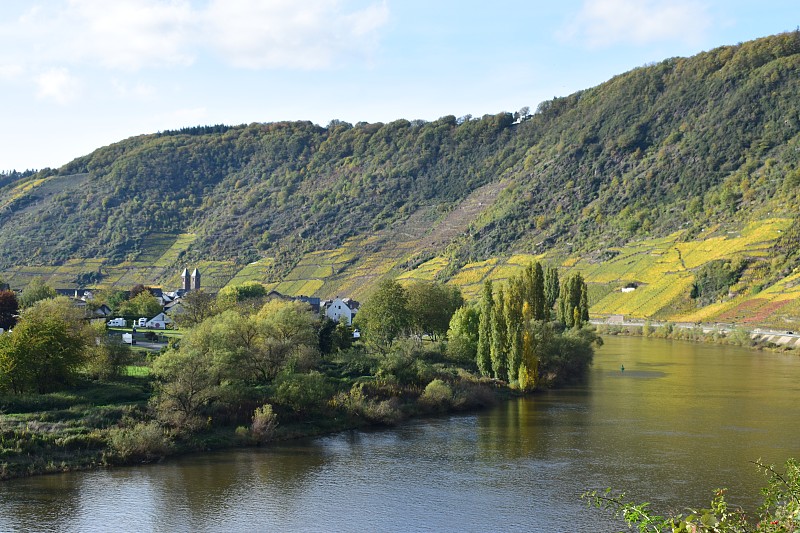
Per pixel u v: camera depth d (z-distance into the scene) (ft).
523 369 389.80
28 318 319.27
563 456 254.68
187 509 201.05
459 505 204.23
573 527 187.73
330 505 204.74
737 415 324.60
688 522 76.07
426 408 336.29
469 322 465.88
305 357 354.74
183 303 611.06
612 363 527.40
